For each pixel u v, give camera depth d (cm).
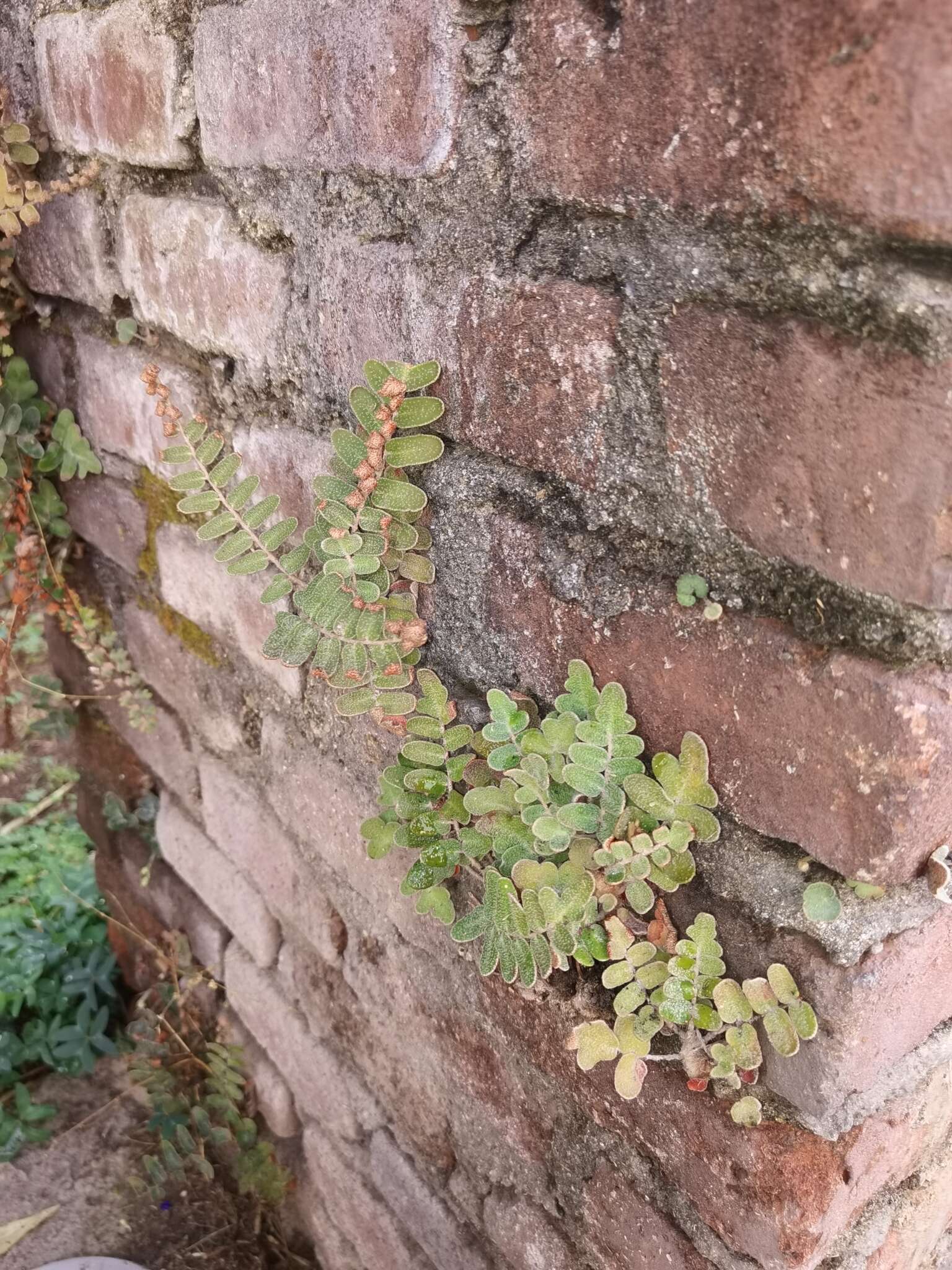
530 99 33
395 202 40
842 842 30
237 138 46
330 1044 68
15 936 100
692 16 27
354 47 38
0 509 73
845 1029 33
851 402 27
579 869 38
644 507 34
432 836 44
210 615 63
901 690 28
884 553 27
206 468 46
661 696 35
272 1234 81
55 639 88
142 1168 85
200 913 81
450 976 52
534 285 34
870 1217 41
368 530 42
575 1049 40
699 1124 39
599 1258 47
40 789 126
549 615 38
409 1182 62
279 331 48
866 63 24
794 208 27
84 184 59
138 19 50
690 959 36
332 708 55
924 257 25
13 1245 79
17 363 70
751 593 32
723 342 29
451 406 39
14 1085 93
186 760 75
